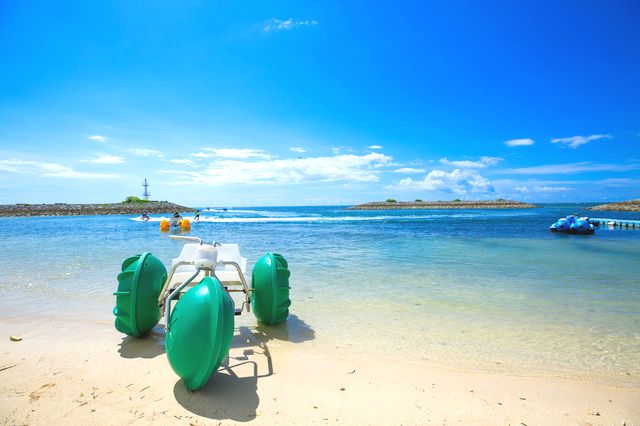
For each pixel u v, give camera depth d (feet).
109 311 19.42
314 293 23.58
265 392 10.89
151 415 9.52
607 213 199.93
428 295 23.12
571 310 20.07
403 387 11.50
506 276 29.14
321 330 16.90
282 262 18.38
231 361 13.24
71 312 19.22
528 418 9.91
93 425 9.07
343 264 34.88
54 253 41.75
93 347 14.44
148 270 15.16
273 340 15.61
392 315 19.10
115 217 180.55
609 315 19.22
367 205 352.08
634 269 32.60
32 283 25.86
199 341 10.14
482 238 62.59
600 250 46.52
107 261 35.73
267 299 16.56
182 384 11.25
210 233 74.08
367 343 15.35
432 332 16.69
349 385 11.51
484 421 9.70
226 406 10.04
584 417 10.06
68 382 11.35
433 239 60.44
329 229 85.81
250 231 80.33
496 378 12.33
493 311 19.84
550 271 31.58
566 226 72.59
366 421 9.50
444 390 11.37
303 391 11.02
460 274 29.96
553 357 14.12
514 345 15.24
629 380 12.36
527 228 88.28
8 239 60.54
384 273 30.35
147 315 14.88
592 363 13.62
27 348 14.28
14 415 9.45
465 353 14.40
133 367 12.50
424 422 9.54
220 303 10.37
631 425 9.73
